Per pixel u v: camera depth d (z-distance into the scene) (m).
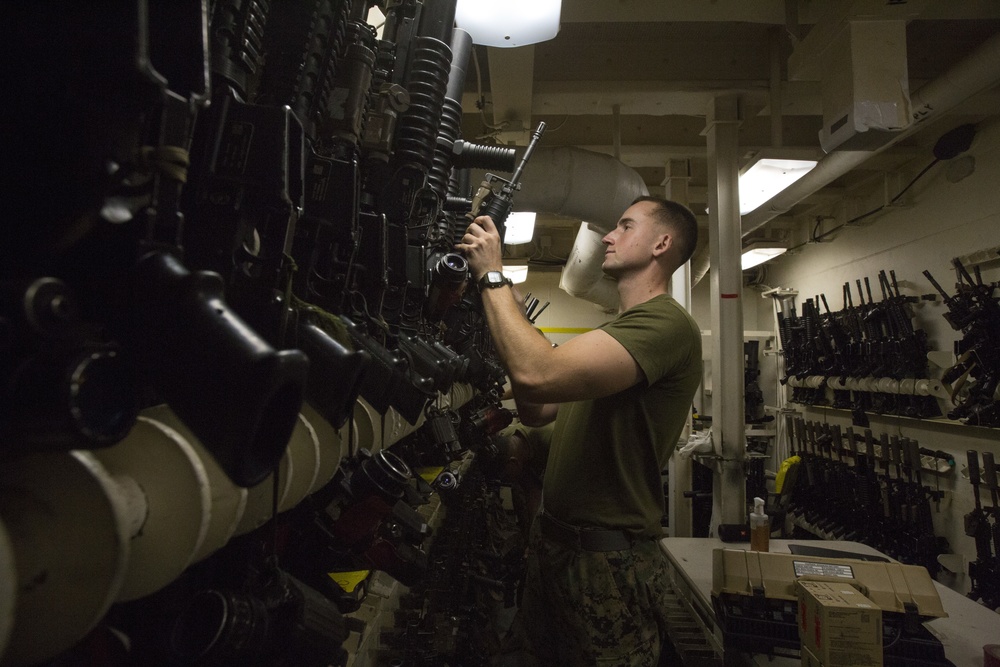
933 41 2.73
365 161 0.89
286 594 0.58
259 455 0.35
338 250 0.74
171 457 0.38
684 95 2.88
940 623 1.77
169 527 0.38
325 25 0.68
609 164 2.85
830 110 2.19
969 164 3.45
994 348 2.97
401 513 0.89
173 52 0.38
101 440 0.29
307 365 0.34
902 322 3.82
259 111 0.52
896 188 4.12
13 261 0.34
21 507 0.30
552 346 1.22
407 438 1.61
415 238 1.08
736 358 2.81
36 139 0.32
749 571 1.66
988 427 2.99
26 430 0.29
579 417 1.43
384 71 0.93
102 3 0.31
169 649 0.47
